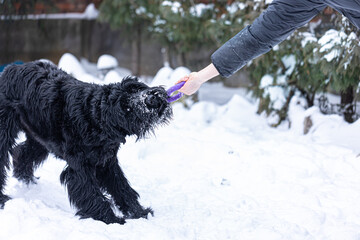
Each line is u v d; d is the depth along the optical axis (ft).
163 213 11.85
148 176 14.64
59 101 10.99
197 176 14.74
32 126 11.53
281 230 10.84
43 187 13.10
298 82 19.71
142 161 16.03
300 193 13.50
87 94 10.75
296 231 10.87
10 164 12.10
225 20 20.88
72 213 11.55
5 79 11.73
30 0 25.32
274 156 16.44
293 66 19.63
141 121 10.00
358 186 13.94
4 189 11.89
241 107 22.31
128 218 11.60
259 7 19.29
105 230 10.17
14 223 9.95
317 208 12.51
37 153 12.97
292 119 19.74
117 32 33.60
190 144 17.16
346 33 16.94
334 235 10.76
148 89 9.99
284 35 9.71
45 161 14.05
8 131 11.52
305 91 20.65
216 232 10.70
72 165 10.82
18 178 12.97
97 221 10.57
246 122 21.24
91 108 10.57
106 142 10.74
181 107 22.49
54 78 11.54
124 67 33.65
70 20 32.19
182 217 11.58
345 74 17.51
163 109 10.03
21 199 11.07
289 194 13.43
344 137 17.97
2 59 28.58
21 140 13.21
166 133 18.62
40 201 11.57
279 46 18.92
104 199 11.01
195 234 10.62
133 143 17.07
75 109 10.69
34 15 27.73
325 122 18.79
